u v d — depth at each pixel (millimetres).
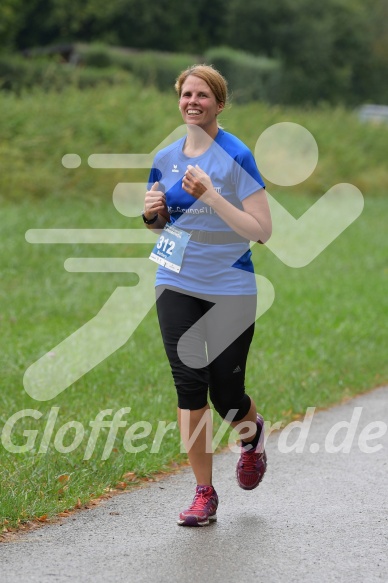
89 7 107625
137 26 114750
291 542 11188
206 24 123125
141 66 96688
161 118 49844
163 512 12359
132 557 10617
